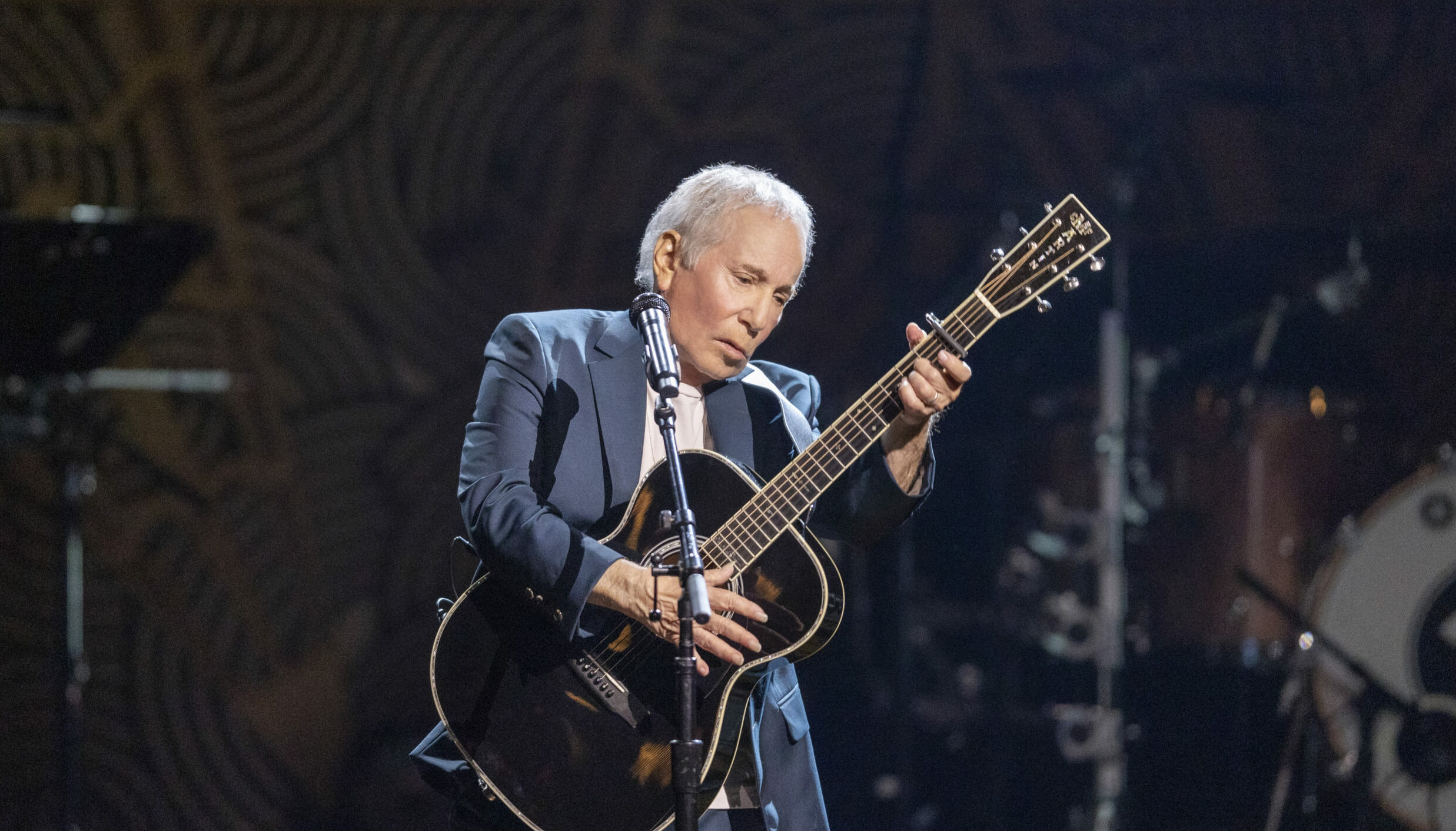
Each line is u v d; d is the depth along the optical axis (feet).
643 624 25.64
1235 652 55.01
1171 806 56.18
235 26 69.72
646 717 25.46
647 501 25.67
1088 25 70.49
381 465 71.05
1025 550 62.85
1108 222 61.82
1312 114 70.28
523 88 71.00
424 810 69.10
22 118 63.98
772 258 25.62
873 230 71.51
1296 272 68.59
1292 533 54.70
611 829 25.02
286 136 70.38
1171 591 56.49
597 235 71.36
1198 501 56.08
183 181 69.72
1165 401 58.34
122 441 69.15
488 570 26.16
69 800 56.54
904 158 71.20
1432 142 69.67
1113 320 59.57
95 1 68.39
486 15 70.69
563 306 71.26
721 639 25.38
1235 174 70.28
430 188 70.95
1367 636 51.78
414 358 71.20
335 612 70.54
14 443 58.23
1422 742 50.67
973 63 70.69
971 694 67.56
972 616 65.46
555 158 71.26
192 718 69.21
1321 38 69.97
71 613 57.36
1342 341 67.77
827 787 66.85
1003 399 63.82
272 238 70.59
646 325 24.73
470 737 25.32
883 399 25.91
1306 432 55.06
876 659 68.49
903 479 26.48
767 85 71.05
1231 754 55.72
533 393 26.08
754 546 25.55
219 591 69.82
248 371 70.49
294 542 70.54
